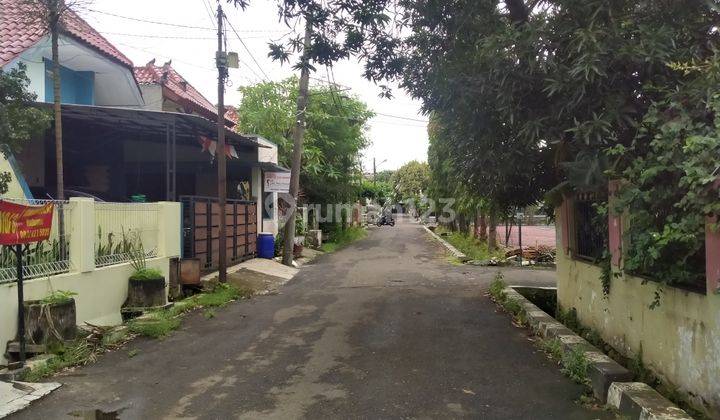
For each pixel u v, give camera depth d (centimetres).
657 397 461
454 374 605
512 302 969
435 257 2155
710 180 378
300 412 496
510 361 655
